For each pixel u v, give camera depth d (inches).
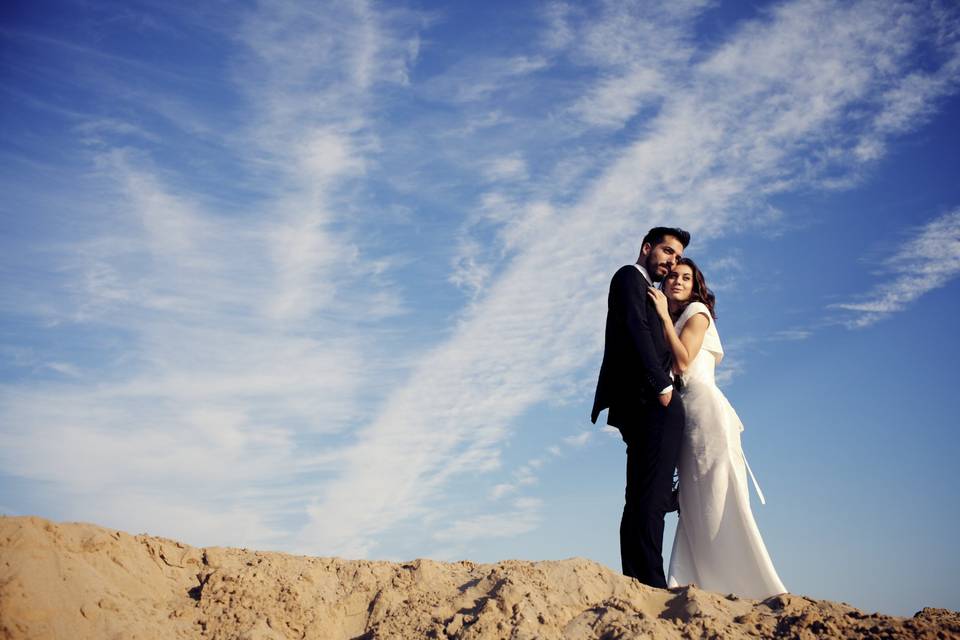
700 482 229.3
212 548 213.9
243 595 187.6
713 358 244.5
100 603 171.2
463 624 181.5
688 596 197.0
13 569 167.2
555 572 205.0
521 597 189.3
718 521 225.9
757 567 220.5
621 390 230.7
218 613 182.9
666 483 224.4
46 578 168.9
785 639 180.2
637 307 224.8
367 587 202.2
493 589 197.0
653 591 205.3
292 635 181.6
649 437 224.1
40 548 176.9
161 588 192.5
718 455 228.7
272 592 190.9
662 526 224.1
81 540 190.4
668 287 242.8
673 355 230.4
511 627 178.4
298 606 187.9
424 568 211.2
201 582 195.9
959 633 187.0
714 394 234.8
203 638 175.9
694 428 232.8
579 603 193.5
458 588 202.8
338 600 196.2
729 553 224.5
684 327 234.2
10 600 159.9
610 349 234.2
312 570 204.7
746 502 225.6
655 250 240.7
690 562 233.3
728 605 199.8
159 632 171.2
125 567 191.2
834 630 182.5
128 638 163.6
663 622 185.2
